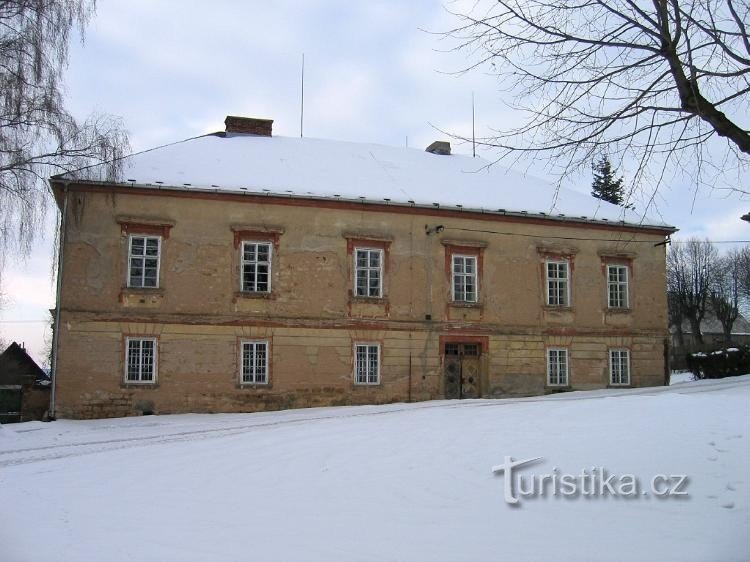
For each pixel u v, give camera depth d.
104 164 24.44
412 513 10.66
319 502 11.52
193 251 28.58
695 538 8.93
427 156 39.69
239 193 29.08
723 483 11.04
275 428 19.97
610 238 35.03
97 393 26.91
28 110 21.72
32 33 21.83
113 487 13.11
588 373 33.75
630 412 16.73
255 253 29.48
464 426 17.05
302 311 29.59
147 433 21.73
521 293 33.03
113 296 27.47
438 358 31.30
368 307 30.53
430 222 31.97
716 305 75.81
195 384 27.95
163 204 28.45
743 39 8.75
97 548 9.00
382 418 20.22
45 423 25.20
